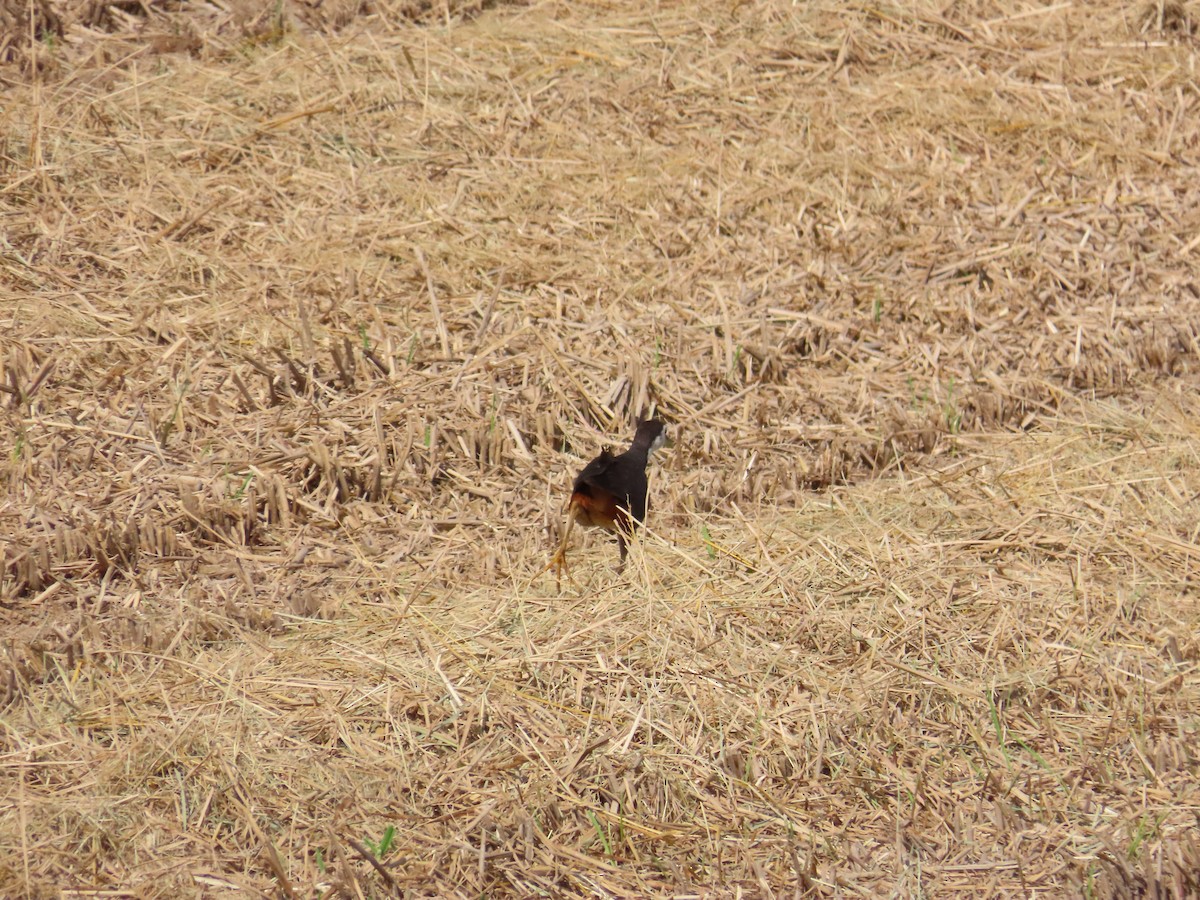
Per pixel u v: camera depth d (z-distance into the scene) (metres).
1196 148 32.06
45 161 27.80
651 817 15.57
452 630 18.28
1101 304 27.19
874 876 14.85
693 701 17.16
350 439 22.02
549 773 15.97
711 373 24.58
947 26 35.75
